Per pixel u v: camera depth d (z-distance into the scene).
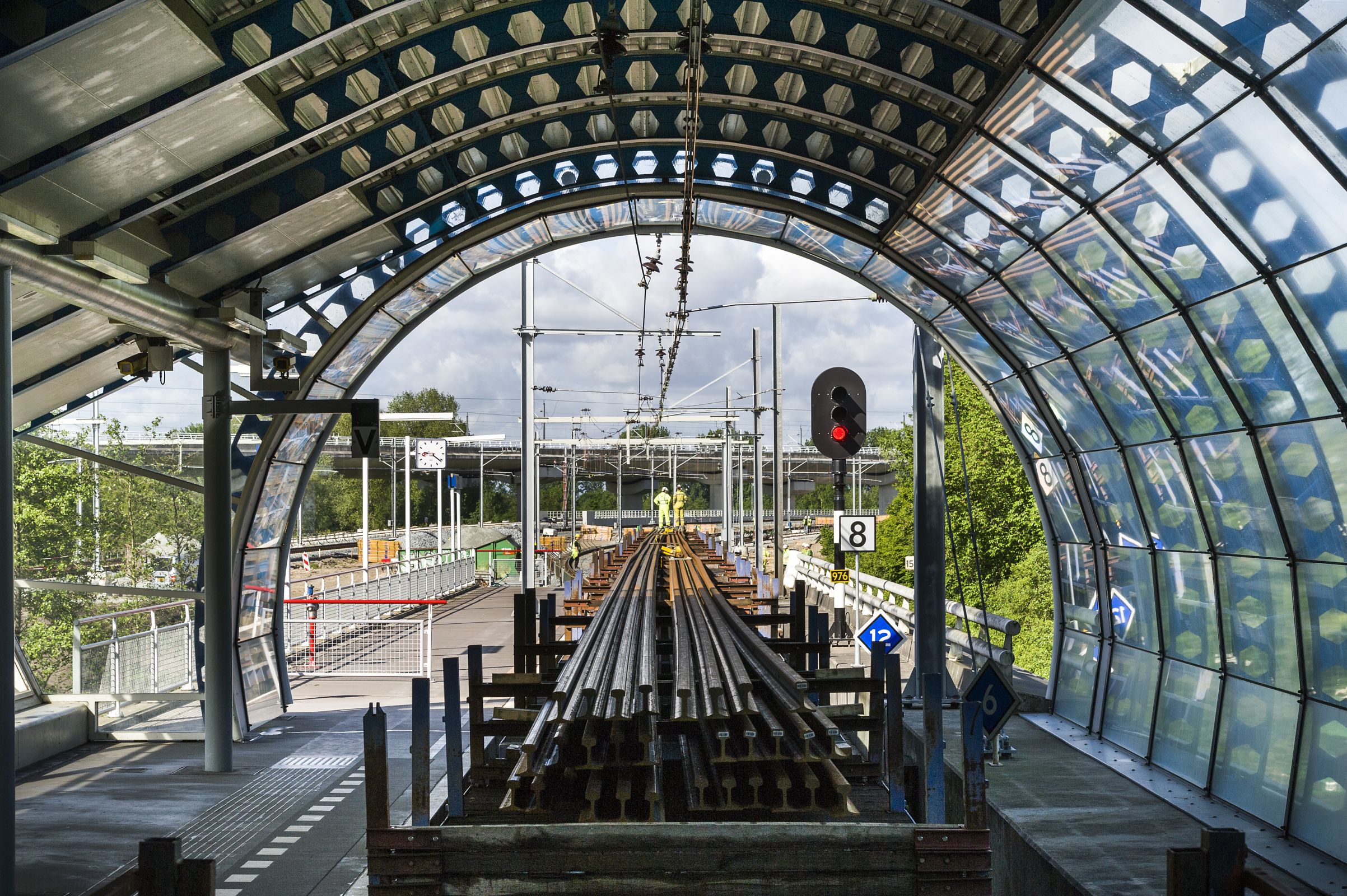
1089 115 9.09
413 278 15.76
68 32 7.43
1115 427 13.00
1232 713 10.88
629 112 13.74
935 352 15.97
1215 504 11.17
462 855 4.79
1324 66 6.77
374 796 4.82
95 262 9.83
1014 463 36.62
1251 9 6.68
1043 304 13.04
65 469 30.16
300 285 15.30
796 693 5.75
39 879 9.21
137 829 10.84
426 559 42.53
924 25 10.02
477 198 15.20
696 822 5.12
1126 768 12.04
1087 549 14.98
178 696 15.09
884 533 44.00
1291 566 9.80
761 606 14.08
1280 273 8.61
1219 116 7.84
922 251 14.51
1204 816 10.01
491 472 95.19
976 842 4.73
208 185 10.95
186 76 8.71
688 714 5.47
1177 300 10.12
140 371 13.05
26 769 13.62
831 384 13.13
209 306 12.91
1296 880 8.28
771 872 4.71
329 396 17.88
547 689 6.94
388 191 14.01
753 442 44.69
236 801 11.95
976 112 10.19
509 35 11.07
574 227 17.14
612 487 103.88
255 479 15.57
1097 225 10.56
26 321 12.19
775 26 10.96
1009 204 11.70
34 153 8.73
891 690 5.68
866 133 12.68
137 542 31.66
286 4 8.86
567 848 4.75
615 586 13.47
